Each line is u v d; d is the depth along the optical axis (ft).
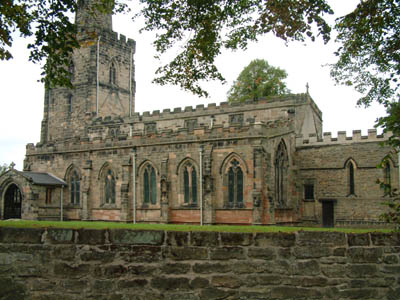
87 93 245.65
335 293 43.32
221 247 43.86
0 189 188.24
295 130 192.24
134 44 276.00
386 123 53.47
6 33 65.98
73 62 252.21
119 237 44.27
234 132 154.20
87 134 244.22
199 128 161.89
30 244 44.65
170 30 86.74
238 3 79.77
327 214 184.85
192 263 43.75
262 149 149.28
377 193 171.73
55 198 192.13
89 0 239.50
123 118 238.68
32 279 44.34
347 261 43.68
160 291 43.55
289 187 175.42
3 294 44.21
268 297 43.27
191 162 163.43
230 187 155.02
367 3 67.62
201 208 155.74
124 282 43.75
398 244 44.14
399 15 69.97
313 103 218.18
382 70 96.94
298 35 74.49
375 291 43.47
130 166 176.35
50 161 202.80
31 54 69.31
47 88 72.02
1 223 48.62
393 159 168.25
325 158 184.55
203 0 79.46
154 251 44.01
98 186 185.88
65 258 44.24
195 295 43.37
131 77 272.10
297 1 70.28
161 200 165.27
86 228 44.57
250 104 207.72
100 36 249.34
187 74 91.56
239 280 43.55
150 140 172.96
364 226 172.76
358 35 77.66
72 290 43.86
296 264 43.57
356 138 178.60
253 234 44.01
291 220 176.76
